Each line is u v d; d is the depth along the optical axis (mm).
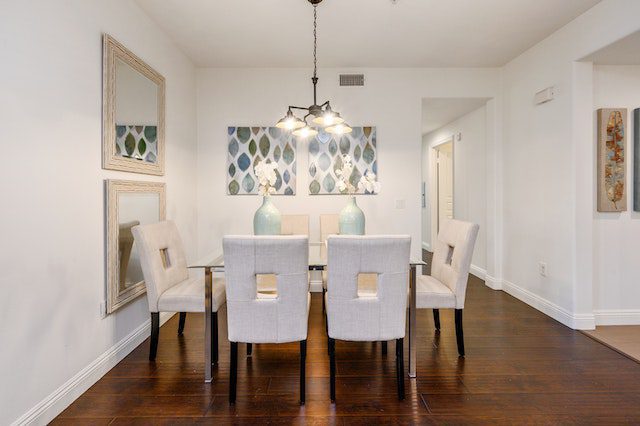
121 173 2316
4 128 1430
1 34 1415
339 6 2568
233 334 1805
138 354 2381
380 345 2541
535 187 3258
